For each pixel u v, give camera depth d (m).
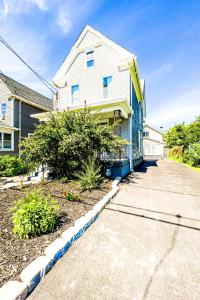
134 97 13.69
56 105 14.48
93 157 7.19
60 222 3.37
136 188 6.66
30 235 2.86
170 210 4.44
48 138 6.97
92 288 1.99
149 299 1.85
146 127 30.61
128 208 4.55
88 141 6.75
